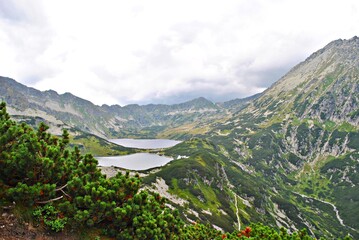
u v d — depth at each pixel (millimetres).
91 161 19672
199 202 155875
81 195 17188
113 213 17844
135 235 18188
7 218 14781
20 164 15695
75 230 16812
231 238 26906
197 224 35969
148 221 18484
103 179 19359
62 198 17469
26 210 15586
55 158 17609
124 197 19094
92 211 16719
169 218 21547
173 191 159250
